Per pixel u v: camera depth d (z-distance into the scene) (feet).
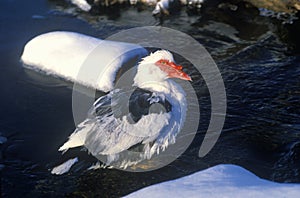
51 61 42.42
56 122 36.60
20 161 32.71
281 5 50.60
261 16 51.11
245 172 25.96
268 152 33.12
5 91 40.27
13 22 50.34
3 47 46.16
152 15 51.98
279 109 37.73
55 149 33.76
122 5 53.93
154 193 23.32
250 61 44.09
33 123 36.50
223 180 24.62
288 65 43.27
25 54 43.73
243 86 40.60
